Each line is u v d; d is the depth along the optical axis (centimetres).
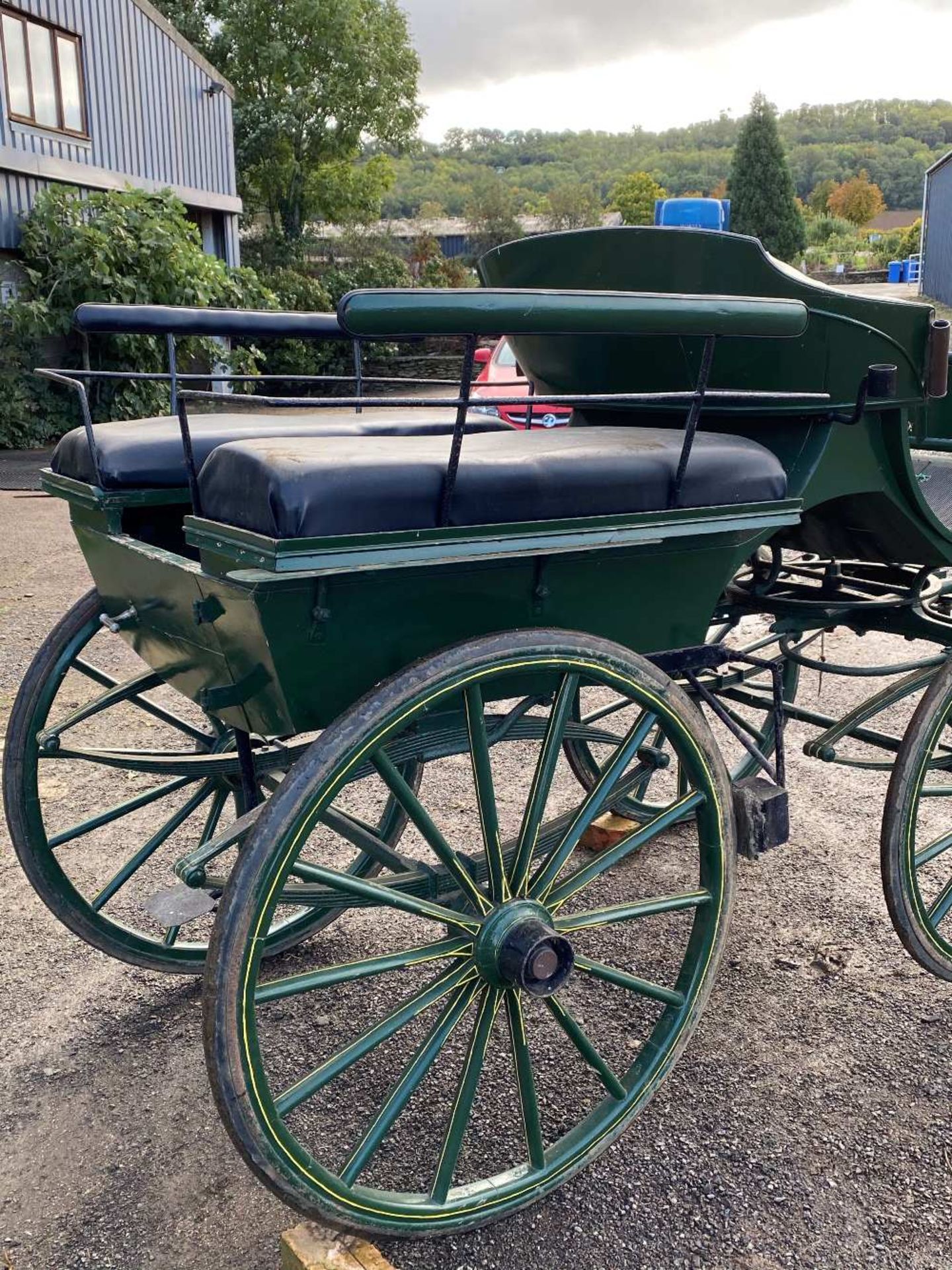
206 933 316
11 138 1208
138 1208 221
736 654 238
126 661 552
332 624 177
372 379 272
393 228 2956
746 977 296
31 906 333
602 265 264
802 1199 220
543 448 203
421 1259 206
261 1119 174
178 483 235
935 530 277
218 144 1705
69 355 1252
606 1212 217
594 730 250
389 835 304
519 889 202
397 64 2698
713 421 275
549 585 199
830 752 275
